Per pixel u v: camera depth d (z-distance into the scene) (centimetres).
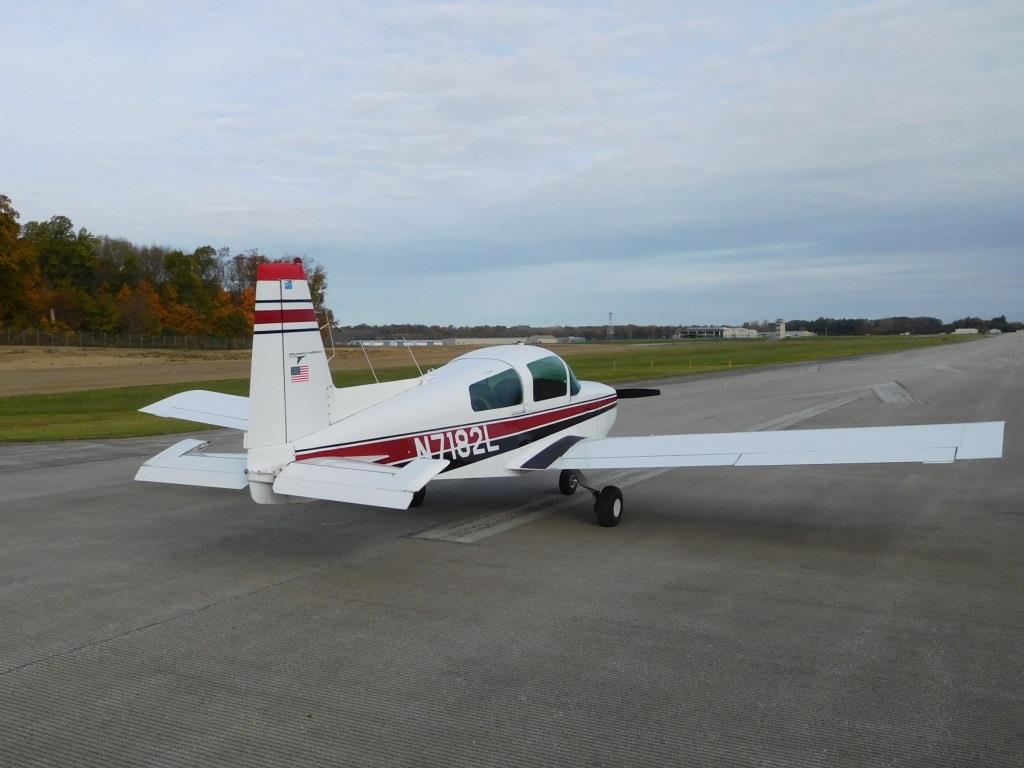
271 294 641
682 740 367
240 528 809
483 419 792
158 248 10862
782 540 742
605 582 612
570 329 14925
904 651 469
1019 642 482
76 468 1201
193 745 367
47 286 8594
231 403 1095
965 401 2047
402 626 519
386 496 568
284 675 443
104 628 520
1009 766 343
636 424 1648
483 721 387
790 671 441
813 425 1586
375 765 349
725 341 13888
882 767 343
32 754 361
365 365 4706
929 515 843
